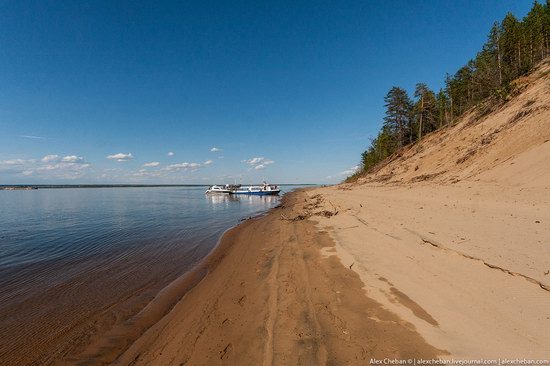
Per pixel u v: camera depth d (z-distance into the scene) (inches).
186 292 349.4
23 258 545.0
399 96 2100.1
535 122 780.0
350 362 169.8
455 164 998.4
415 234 388.5
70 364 218.1
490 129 988.6
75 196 3444.9
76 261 518.9
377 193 1089.4
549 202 438.9
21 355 233.3
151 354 219.8
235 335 225.1
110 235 761.0
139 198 2886.3
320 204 1101.7
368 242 410.0
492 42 1728.6
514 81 1224.8
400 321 203.3
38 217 1193.4
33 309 318.3
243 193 3147.1
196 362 199.3
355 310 228.5
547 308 185.2
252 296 297.0
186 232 789.9
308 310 241.4
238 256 482.6
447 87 2123.5
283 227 688.4
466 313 197.9
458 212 482.3
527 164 629.9
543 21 1606.8
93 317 294.4
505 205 473.7
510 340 164.1
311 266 353.7
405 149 1898.4
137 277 420.5
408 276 273.9
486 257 267.4
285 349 191.6
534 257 253.0
